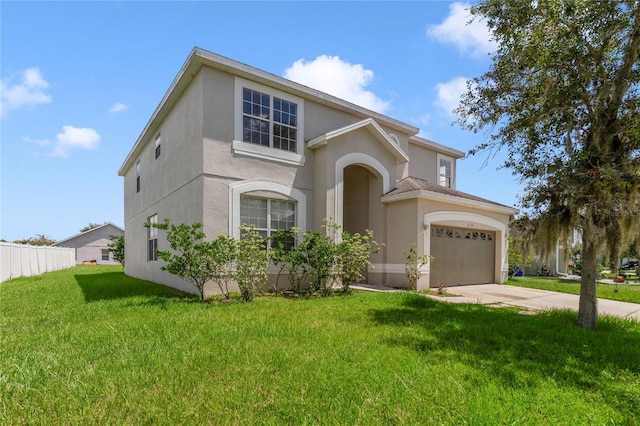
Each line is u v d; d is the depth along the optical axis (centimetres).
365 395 321
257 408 297
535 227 680
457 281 1377
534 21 591
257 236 973
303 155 1220
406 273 1218
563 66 590
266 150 1123
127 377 359
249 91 1105
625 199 559
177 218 1199
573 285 1492
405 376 368
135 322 615
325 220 1116
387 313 730
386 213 1343
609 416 297
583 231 630
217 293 1005
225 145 1038
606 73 577
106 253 4416
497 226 1527
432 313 736
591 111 592
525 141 667
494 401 314
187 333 537
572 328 625
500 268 1536
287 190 1165
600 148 580
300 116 1223
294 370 381
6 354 440
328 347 471
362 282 1383
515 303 984
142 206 1728
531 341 520
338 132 1187
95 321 640
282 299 938
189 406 297
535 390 344
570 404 317
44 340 505
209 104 1015
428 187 1371
